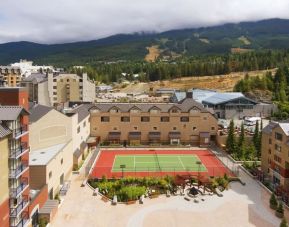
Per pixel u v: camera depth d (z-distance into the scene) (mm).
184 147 95188
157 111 97375
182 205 55156
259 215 51531
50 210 48688
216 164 79375
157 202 56344
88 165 77750
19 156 40969
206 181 63281
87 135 93500
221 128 108625
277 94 155375
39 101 148500
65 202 56062
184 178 64438
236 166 77125
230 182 66562
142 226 47594
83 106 98250
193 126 98062
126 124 97500
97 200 57000
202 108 98500
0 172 36875
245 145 85812
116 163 79938
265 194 60281
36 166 52281
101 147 94562
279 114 126938
